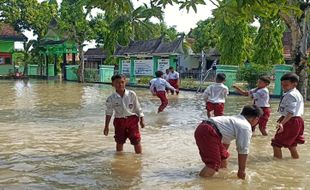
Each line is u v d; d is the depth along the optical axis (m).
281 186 5.91
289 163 7.28
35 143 8.79
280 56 30.61
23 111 14.38
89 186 5.79
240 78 24.41
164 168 6.78
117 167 6.82
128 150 8.13
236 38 30.84
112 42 35.31
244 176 6.17
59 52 39.06
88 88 27.62
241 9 4.72
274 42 30.27
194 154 7.82
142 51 32.44
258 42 30.83
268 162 7.33
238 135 6.07
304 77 19.02
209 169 6.23
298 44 18.45
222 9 5.04
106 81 35.16
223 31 31.38
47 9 44.06
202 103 17.98
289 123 7.43
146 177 6.25
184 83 28.78
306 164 7.22
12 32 44.06
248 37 33.16
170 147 8.45
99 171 6.58
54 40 39.91
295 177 6.39
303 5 16.64
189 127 11.13
